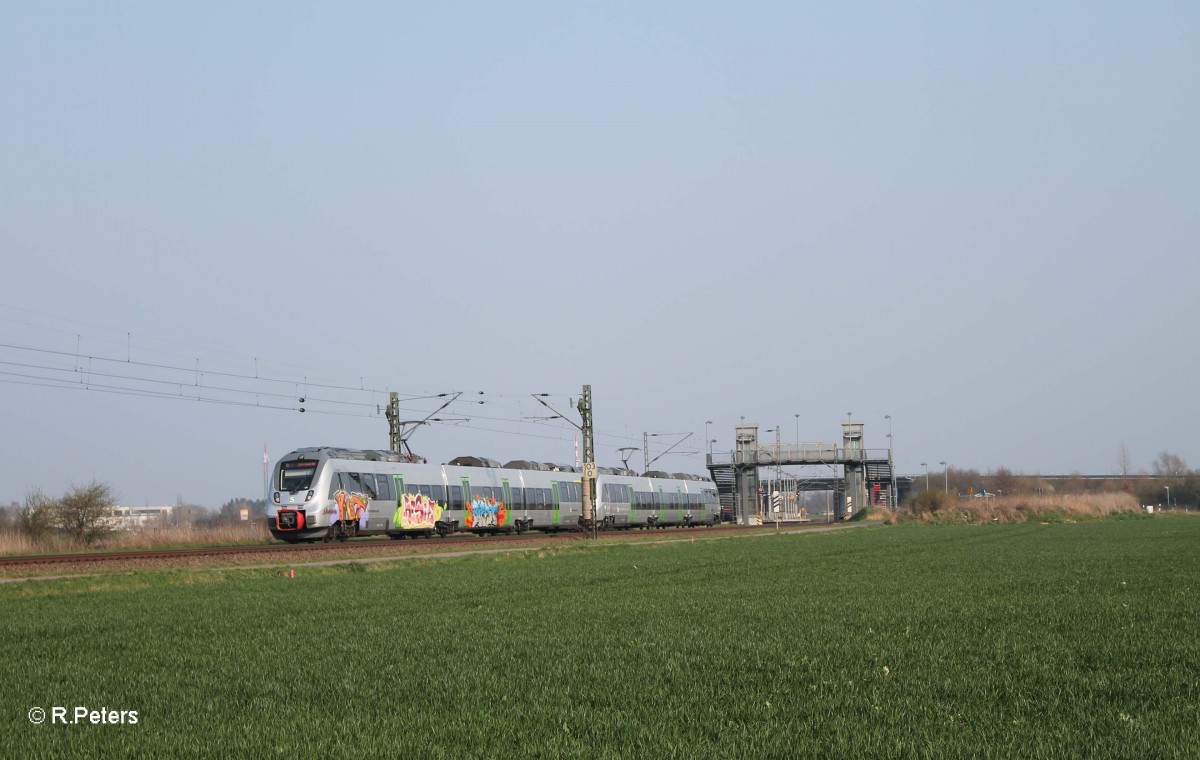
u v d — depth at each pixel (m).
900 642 20.27
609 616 25.73
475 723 13.73
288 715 14.38
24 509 65.25
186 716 14.37
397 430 78.75
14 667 18.62
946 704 14.45
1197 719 13.25
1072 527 88.62
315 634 22.86
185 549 60.28
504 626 23.95
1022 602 27.34
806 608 26.73
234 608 28.86
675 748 12.26
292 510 59.56
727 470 130.88
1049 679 16.05
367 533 64.12
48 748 12.62
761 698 15.12
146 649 20.78
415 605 29.27
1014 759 11.52
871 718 13.73
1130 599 27.77
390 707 14.88
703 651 19.52
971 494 141.62
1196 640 19.92
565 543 66.44
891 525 105.31
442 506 70.44
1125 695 14.86
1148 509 145.50
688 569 43.31
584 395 79.94
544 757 11.92
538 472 83.69
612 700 15.16
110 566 44.38
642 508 99.31
